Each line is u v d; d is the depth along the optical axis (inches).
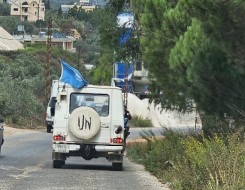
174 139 1264.8
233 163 767.7
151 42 1279.5
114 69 4224.9
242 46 898.7
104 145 1243.8
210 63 969.5
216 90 999.0
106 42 2144.4
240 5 843.4
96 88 1259.2
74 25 6939.0
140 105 4581.7
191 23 1051.9
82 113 1231.5
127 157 1694.1
